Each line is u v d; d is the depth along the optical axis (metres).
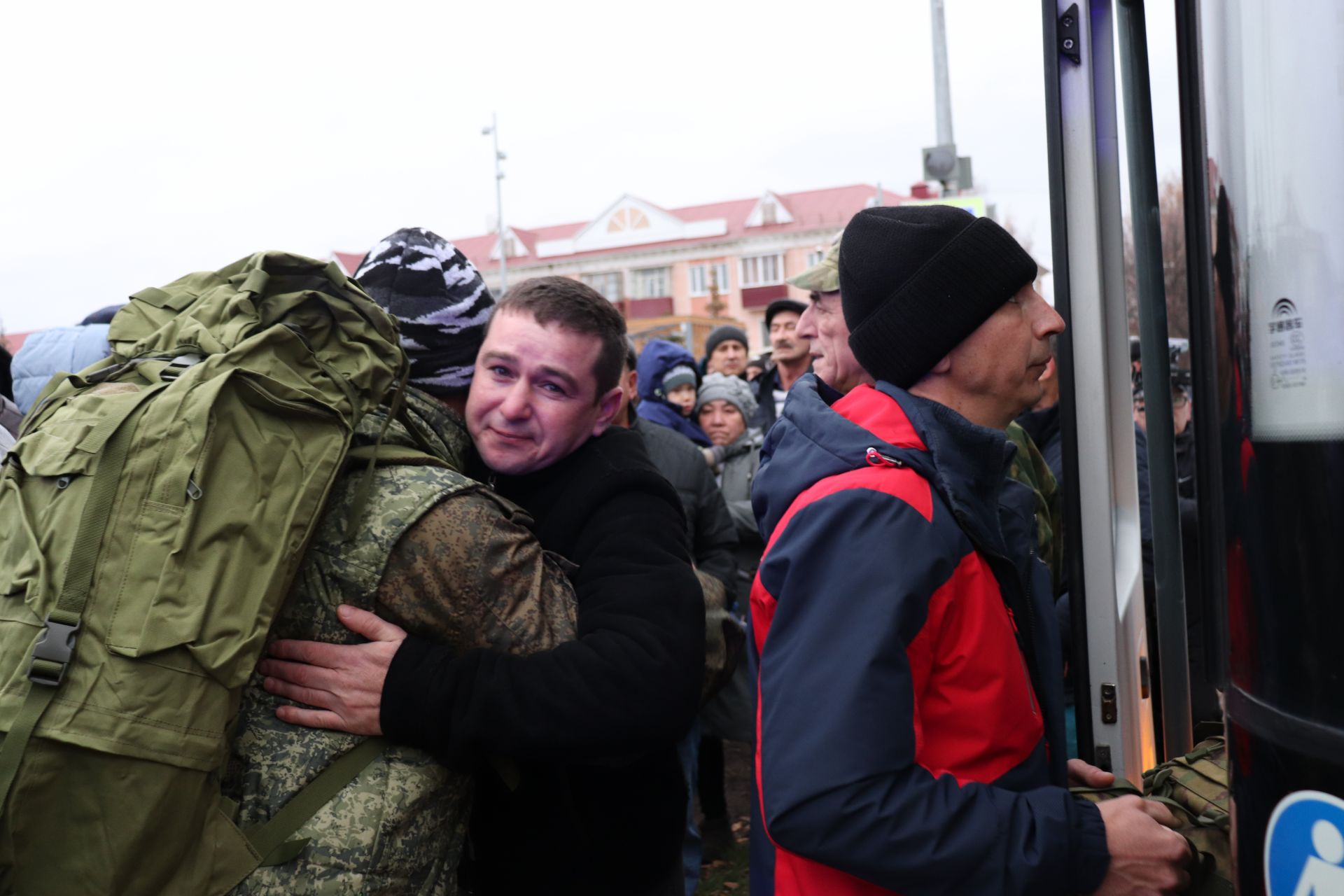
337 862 1.23
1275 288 0.96
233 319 1.34
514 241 70.00
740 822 4.28
